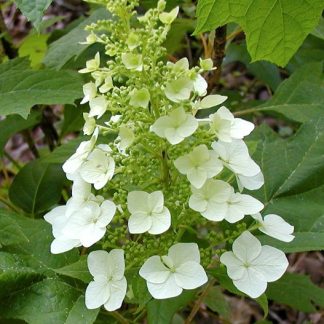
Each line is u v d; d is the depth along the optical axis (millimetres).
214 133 255
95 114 253
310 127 361
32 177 436
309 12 265
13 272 288
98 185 254
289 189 345
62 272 276
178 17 471
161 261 249
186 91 245
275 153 358
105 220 255
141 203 249
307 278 414
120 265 254
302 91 438
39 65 490
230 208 254
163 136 244
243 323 644
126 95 251
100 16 433
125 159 258
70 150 401
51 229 326
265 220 272
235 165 264
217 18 267
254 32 274
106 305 251
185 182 263
